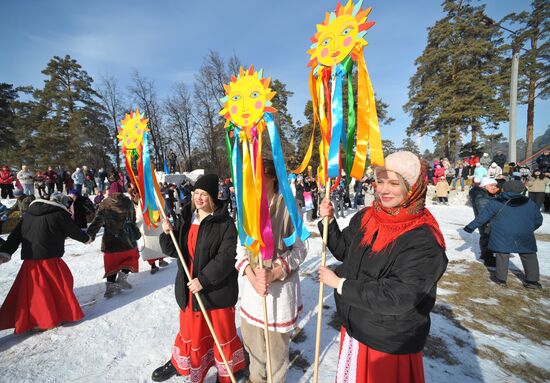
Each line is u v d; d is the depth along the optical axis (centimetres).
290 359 259
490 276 458
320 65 165
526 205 405
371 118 142
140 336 304
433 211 1190
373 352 137
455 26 2458
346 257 156
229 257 198
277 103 2875
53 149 3144
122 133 252
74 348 283
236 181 186
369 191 1170
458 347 275
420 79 2802
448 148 2506
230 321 217
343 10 155
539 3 2627
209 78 2867
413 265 123
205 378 236
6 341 296
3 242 305
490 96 2309
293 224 180
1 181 1359
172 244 227
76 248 684
